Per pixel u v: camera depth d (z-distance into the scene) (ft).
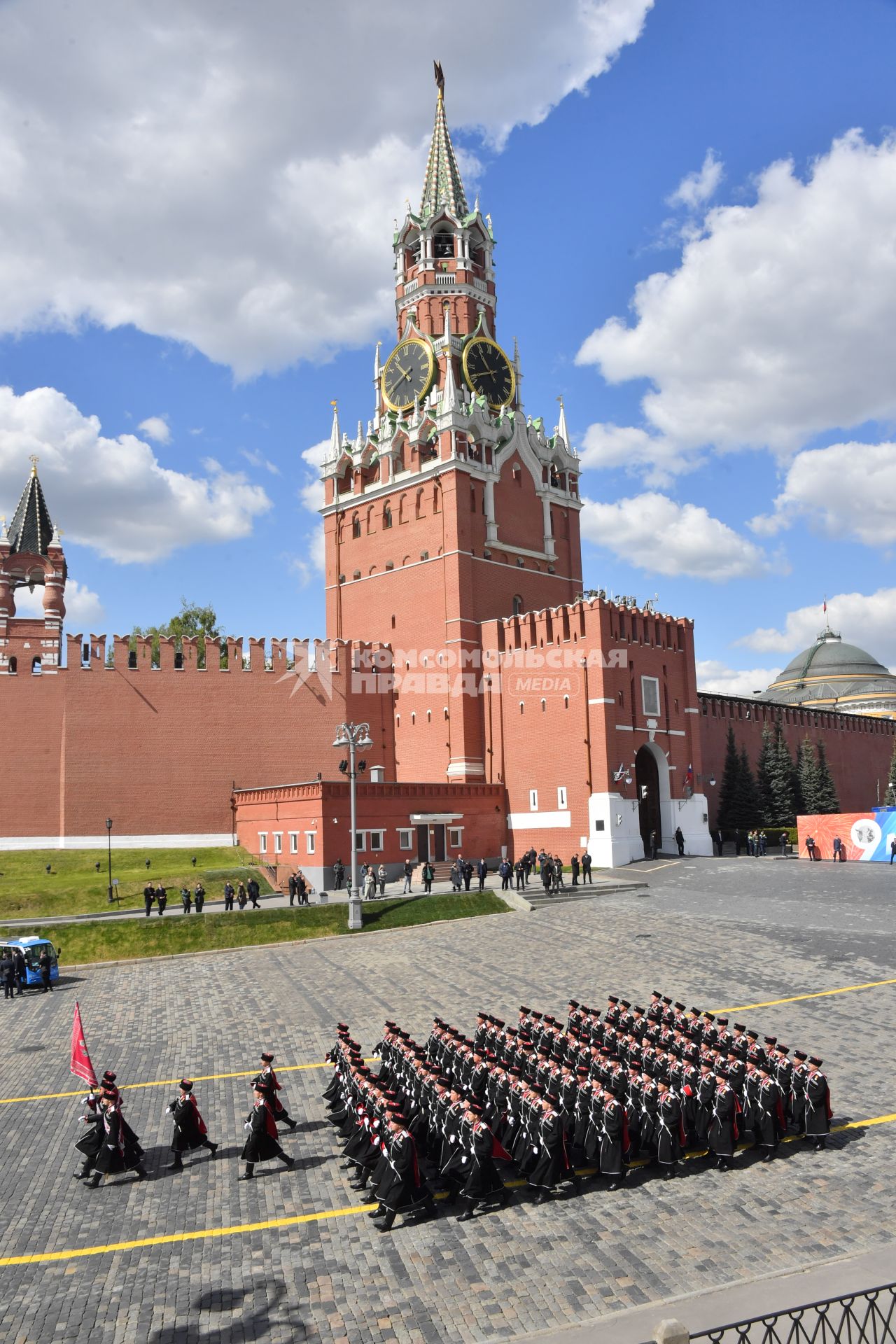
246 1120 68.54
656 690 235.40
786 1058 66.08
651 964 119.65
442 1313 45.47
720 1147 61.21
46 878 191.52
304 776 243.81
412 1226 55.26
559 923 152.15
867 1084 73.46
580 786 222.07
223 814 232.73
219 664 239.30
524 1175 59.98
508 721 240.53
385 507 275.59
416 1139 61.46
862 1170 59.57
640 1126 62.23
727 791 279.49
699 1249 50.60
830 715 339.98
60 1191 61.41
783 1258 49.16
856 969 110.32
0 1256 52.75
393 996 110.52
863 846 203.10
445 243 294.46
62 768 223.10
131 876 190.60
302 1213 57.26
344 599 283.38
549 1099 60.03
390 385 288.92
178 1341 43.83
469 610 253.65
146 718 230.68
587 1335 41.29
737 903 158.51
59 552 229.45
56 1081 85.25
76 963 140.97
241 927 154.92
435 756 252.21
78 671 227.20
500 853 233.55
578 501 296.10
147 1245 53.62
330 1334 43.98
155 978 129.59
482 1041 79.56
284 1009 107.34
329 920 160.25
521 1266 49.73
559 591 284.41
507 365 293.23
